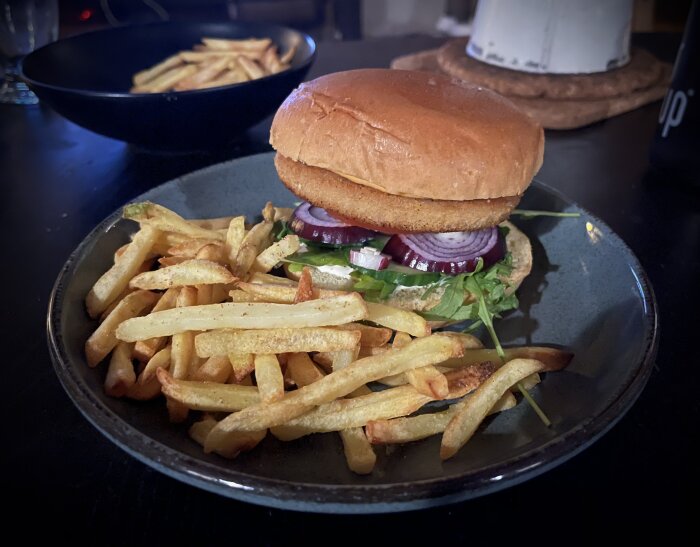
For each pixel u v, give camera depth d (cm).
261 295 20
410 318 20
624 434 18
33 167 36
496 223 23
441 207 22
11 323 23
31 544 15
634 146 40
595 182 35
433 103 22
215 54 40
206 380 19
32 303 24
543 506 16
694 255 28
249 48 41
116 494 16
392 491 14
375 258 23
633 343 20
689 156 33
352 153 21
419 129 21
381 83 23
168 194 27
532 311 24
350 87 23
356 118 21
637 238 29
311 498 14
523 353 20
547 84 43
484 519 16
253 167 30
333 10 86
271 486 14
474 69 45
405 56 53
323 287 23
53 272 26
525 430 18
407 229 22
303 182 23
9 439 18
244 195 29
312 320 18
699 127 32
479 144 21
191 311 19
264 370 18
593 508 16
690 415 19
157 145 34
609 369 19
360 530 15
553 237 27
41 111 44
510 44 44
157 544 15
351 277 23
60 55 38
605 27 43
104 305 21
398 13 97
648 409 19
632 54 49
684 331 23
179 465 15
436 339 19
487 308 23
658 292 25
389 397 18
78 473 17
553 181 35
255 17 82
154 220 23
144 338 19
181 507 16
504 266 24
